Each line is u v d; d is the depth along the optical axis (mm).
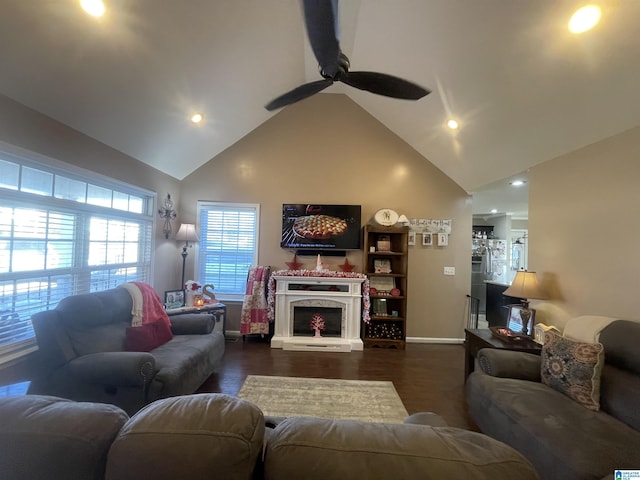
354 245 4336
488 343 2615
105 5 1820
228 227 4512
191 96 3053
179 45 2375
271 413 2434
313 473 627
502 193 4570
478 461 637
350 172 4477
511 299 4719
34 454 670
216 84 3094
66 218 2562
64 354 2076
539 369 2223
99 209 2900
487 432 1989
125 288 2826
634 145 2164
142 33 2119
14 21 1656
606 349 1939
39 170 2285
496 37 2219
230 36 2586
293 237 4371
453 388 2949
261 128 4492
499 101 2727
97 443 675
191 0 2080
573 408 1761
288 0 2541
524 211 6508
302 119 4496
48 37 1816
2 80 1887
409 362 3607
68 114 2373
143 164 3564
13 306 2104
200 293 3992
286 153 4480
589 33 1854
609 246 2328
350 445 663
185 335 3072
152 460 623
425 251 4453
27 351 2125
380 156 4477
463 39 2398
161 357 2420
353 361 3596
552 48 2055
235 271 4504
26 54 1831
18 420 702
